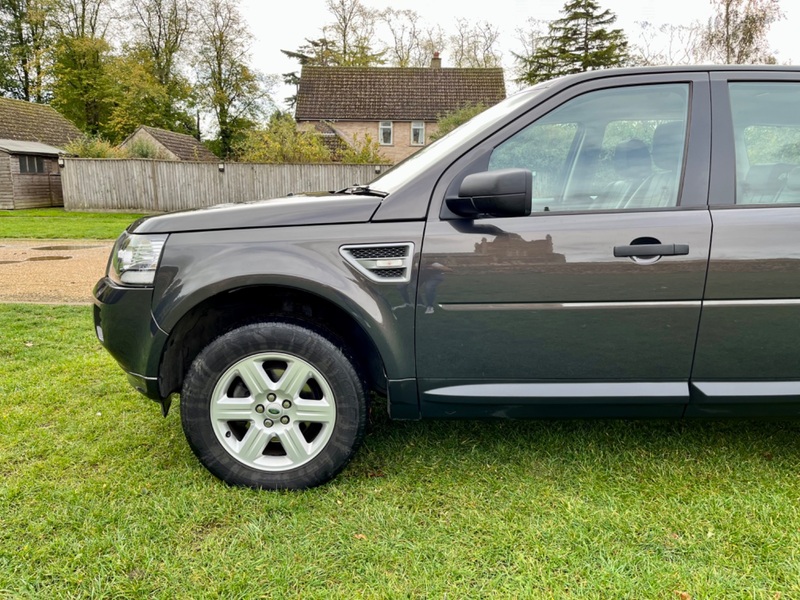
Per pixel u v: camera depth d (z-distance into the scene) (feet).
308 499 7.32
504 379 7.20
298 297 7.89
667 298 6.86
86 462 8.26
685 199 7.03
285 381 7.31
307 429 7.91
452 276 6.92
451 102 97.19
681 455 8.48
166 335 7.07
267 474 7.49
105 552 6.27
